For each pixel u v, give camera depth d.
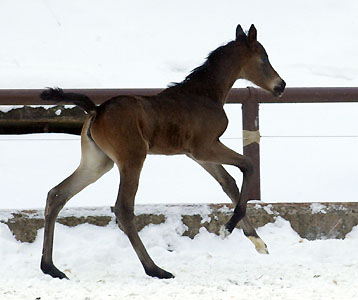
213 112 13.02
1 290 10.64
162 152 12.71
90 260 13.20
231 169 19.09
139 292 10.36
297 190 17.77
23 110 17.06
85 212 14.70
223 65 13.54
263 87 14.12
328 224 15.09
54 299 9.96
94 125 12.23
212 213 14.95
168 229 14.75
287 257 13.45
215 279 11.61
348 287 10.64
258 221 14.95
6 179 17.77
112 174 18.56
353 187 18.00
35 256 13.79
